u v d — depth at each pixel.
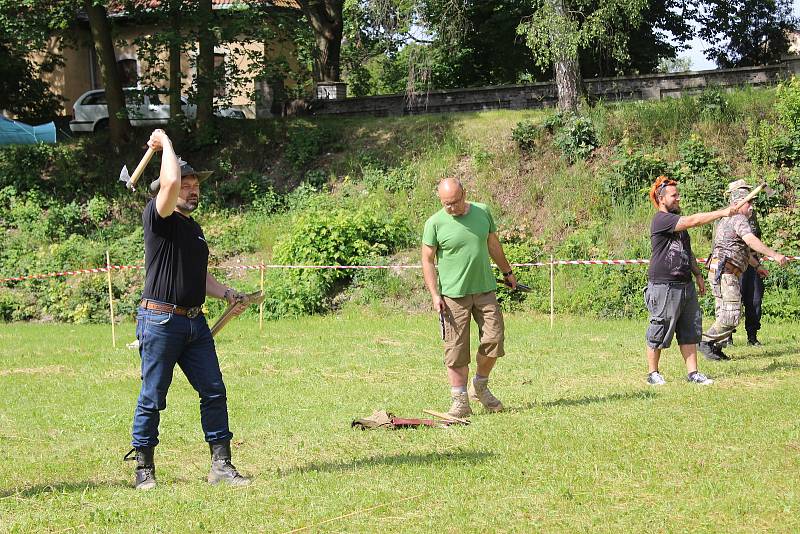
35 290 20.56
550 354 11.46
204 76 24.92
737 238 10.12
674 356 10.79
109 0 24.52
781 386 8.38
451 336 7.53
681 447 6.20
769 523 4.65
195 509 5.18
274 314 17.84
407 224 20.02
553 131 21.38
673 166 18.92
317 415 7.96
